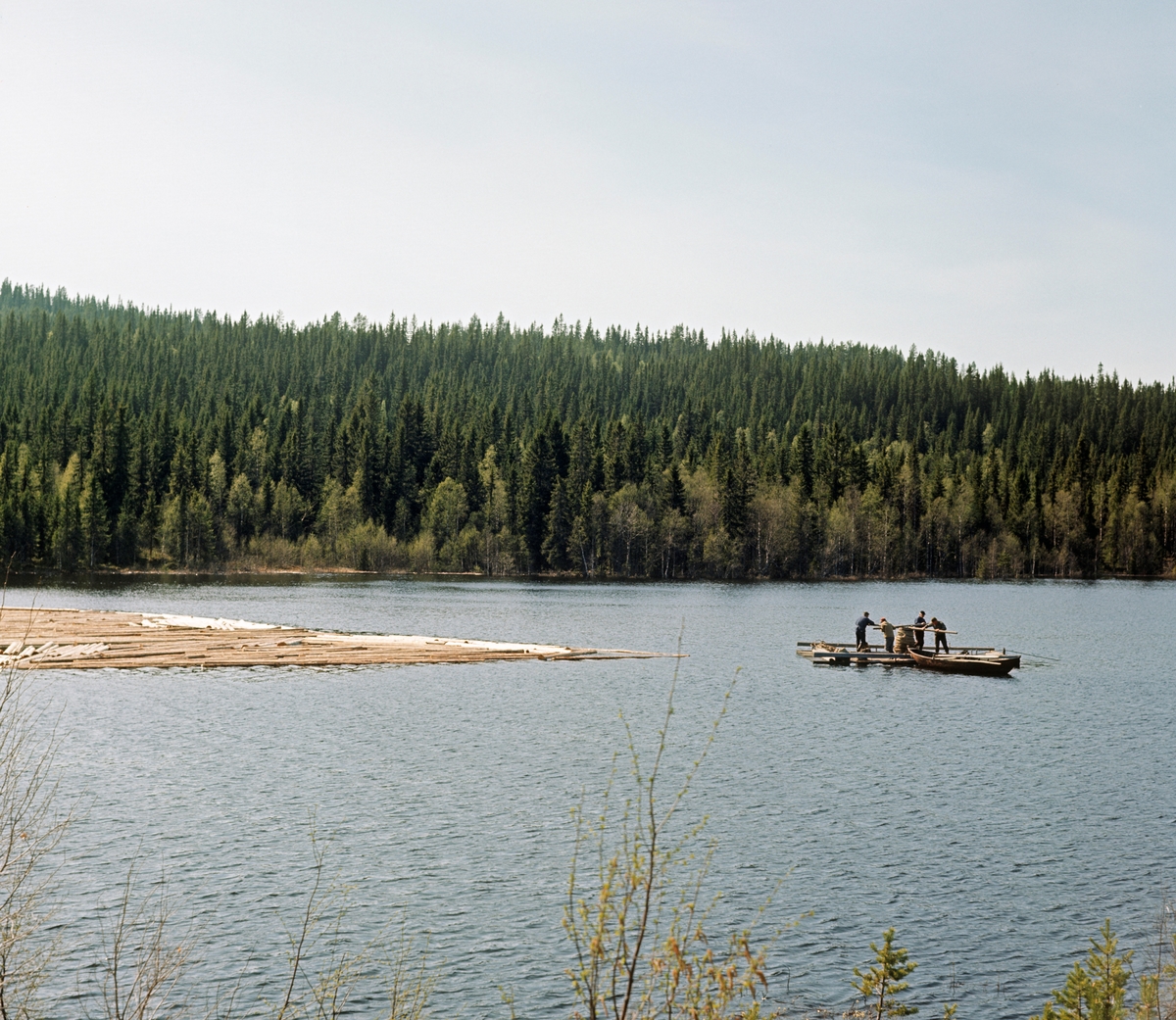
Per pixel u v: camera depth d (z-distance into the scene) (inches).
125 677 1691.7
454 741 1235.9
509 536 5836.6
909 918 698.8
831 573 5816.9
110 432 5733.3
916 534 6097.4
